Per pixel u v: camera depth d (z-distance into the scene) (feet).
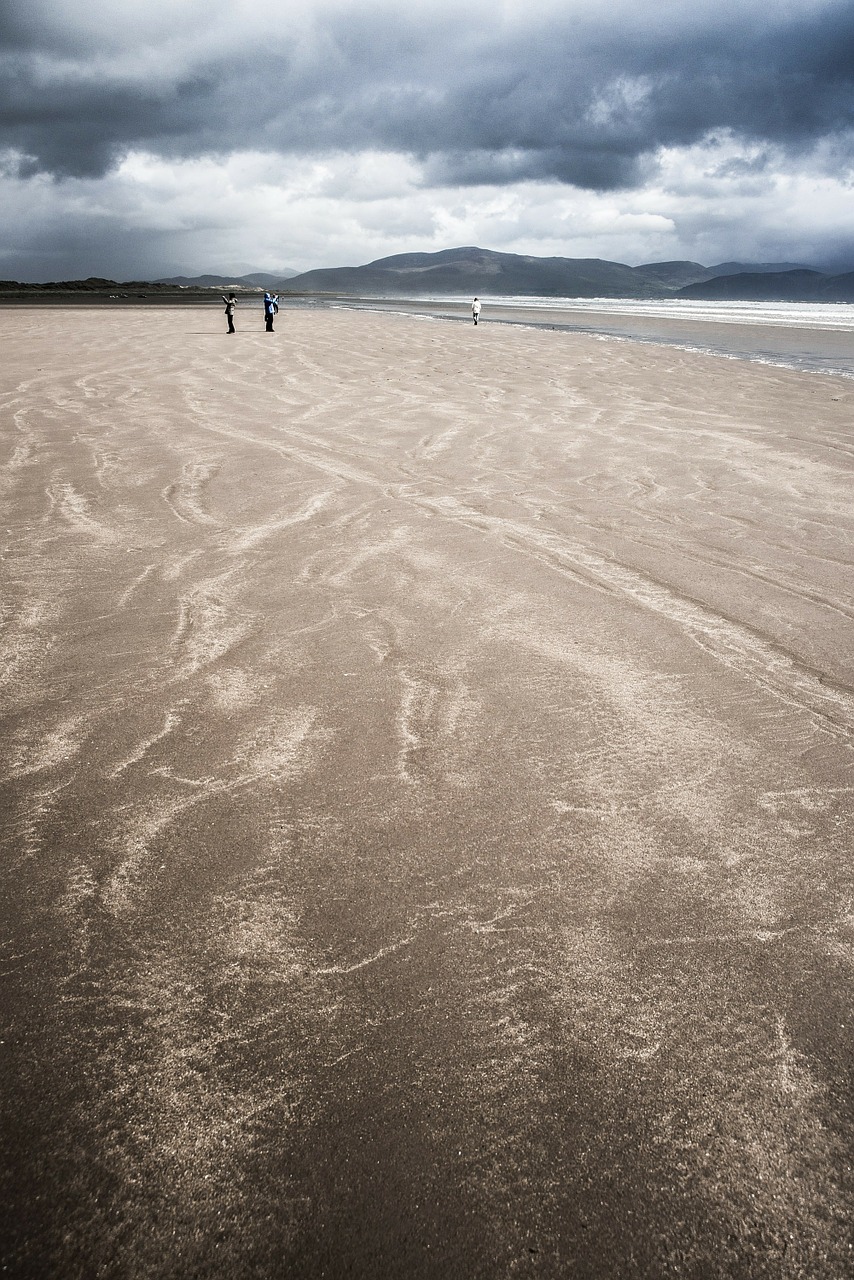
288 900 5.92
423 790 7.22
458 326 80.89
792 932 5.65
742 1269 3.75
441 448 21.86
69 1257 3.75
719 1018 4.99
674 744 7.98
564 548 13.97
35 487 17.56
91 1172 4.11
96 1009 5.03
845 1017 5.00
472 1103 4.45
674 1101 4.48
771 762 7.70
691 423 26.04
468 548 13.91
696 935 5.62
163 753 7.77
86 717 8.42
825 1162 4.19
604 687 9.11
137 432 23.36
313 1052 4.75
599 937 5.60
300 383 33.81
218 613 11.10
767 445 22.76
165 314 98.73
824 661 9.79
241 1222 3.89
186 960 5.40
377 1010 5.03
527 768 7.57
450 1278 3.68
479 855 6.40
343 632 10.52
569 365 42.86
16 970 5.32
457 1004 5.08
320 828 6.71
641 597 11.80
